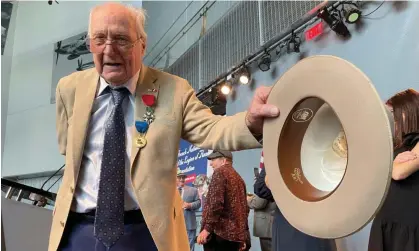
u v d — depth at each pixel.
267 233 3.40
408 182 1.83
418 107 1.97
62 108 1.30
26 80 10.41
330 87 0.81
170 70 8.09
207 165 6.07
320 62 0.84
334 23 4.09
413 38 3.42
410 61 3.43
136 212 1.17
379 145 0.70
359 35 3.97
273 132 0.95
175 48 8.13
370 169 0.71
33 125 10.13
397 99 2.04
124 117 1.22
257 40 5.47
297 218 0.85
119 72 1.18
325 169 0.88
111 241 1.12
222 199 3.21
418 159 1.80
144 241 1.16
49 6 10.21
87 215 1.18
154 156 1.16
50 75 10.05
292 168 0.92
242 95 5.82
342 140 0.87
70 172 1.22
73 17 9.81
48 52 10.16
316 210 0.81
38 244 2.29
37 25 10.36
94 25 1.18
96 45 1.18
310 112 0.90
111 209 1.14
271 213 3.43
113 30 1.16
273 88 0.97
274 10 5.18
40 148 9.93
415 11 3.44
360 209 0.72
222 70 6.23
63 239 1.19
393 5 3.64
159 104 1.22
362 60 3.90
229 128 1.09
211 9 6.96
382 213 1.89
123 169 1.17
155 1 9.12
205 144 1.16
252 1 5.66
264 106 0.96
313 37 4.57
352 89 0.76
